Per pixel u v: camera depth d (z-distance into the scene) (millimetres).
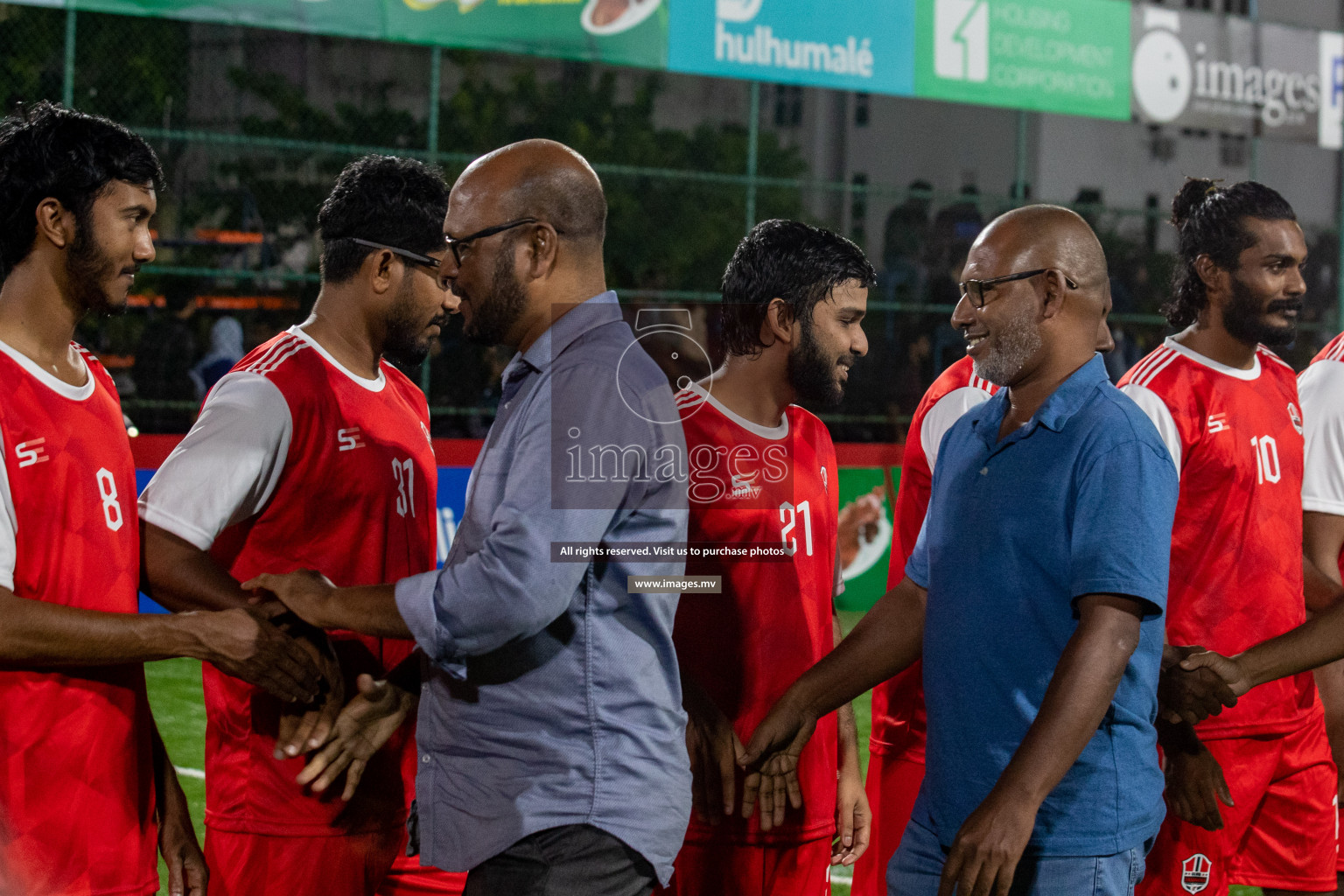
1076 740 2012
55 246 2236
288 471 2645
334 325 2795
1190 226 3318
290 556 2672
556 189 2162
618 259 11883
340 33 8594
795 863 2783
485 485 2154
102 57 11875
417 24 8789
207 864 2725
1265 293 3162
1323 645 2719
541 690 2092
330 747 2490
